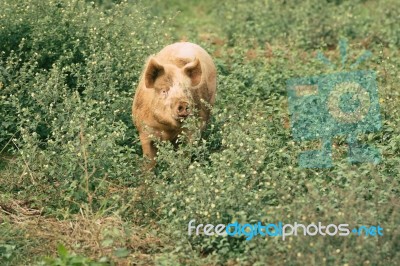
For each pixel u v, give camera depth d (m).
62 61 43.38
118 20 47.22
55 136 35.62
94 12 46.88
